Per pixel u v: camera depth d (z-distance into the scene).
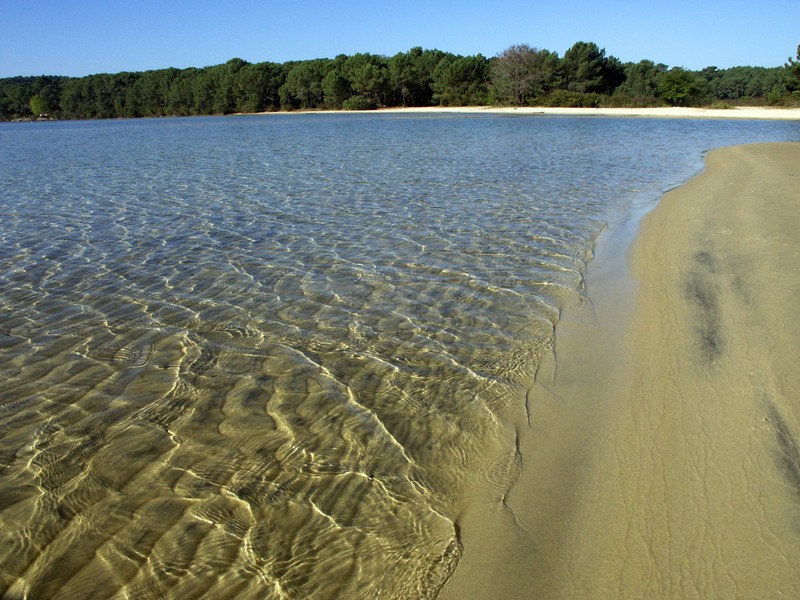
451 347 6.18
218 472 4.22
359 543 3.56
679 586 3.12
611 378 5.43
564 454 4.36
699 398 4.93
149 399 5.20
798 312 6.32
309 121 61.28
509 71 74.62
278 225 11.68
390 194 14.91
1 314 7.12
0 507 3.88
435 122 51.47
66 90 112.75
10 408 5.07
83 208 13.74
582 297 7.53
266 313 7.14
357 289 7.94
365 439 4.60
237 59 106.81
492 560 3.41
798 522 3.47
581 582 3.22
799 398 4.71
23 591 3.25
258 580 3.30
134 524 3.73
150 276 8.55
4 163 24.30
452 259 9.22
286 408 5.04
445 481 4.11
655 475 4.02
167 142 35.78
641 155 23.56
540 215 12.27
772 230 9.74
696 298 7.18
